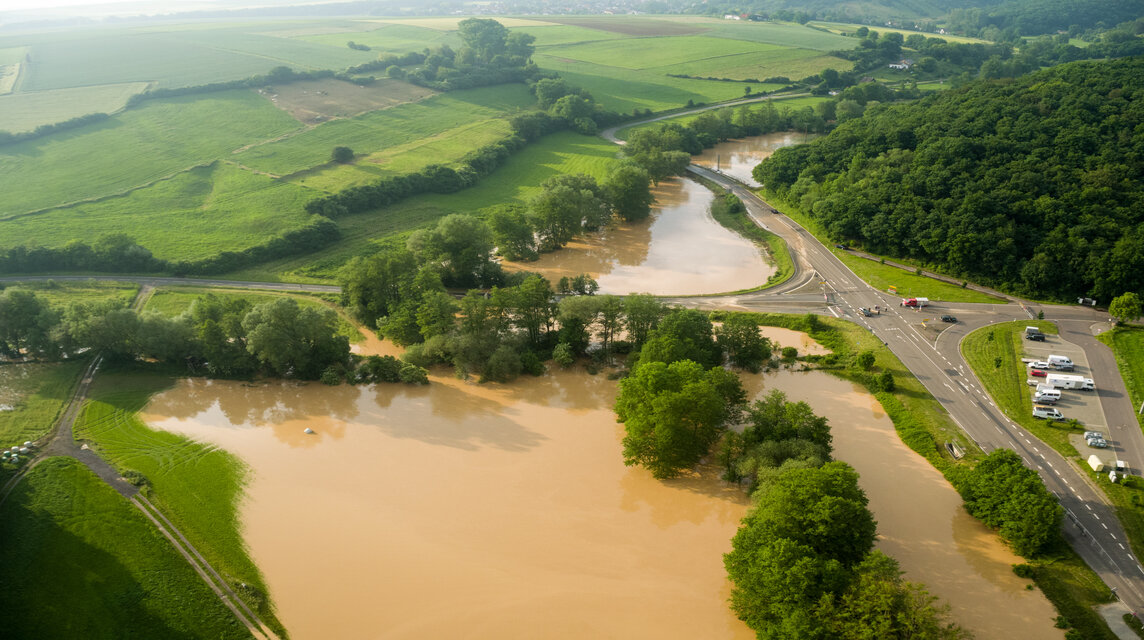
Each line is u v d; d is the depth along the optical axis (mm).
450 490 114375
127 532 102875
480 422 134000
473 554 101062
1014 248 181125
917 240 197375
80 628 87125
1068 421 127375
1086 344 153875
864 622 77250
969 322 166375
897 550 99875
